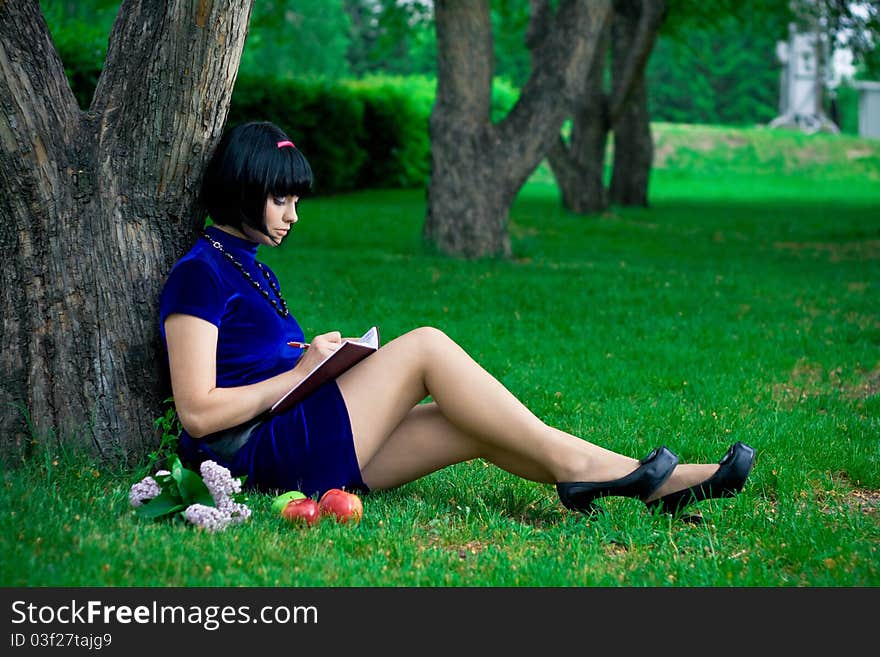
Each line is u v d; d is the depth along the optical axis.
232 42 3.82
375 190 27.44
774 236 17.11
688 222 19.34
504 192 12.61
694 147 38.44
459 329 8.02
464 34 12.00
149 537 3.26
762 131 40.62
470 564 3.28
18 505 3.39
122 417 3.93
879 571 3.30
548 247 14.27
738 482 3.68
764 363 7.02
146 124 3.87
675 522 3.73
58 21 16.91
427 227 12.85
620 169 22.31
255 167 3.54
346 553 3.31
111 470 3.90
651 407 5.65
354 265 11.59
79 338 3.88
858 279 11.79
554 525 3.75
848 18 19.95
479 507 3.96
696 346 7.62
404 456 3.77
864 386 6.56
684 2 20.69
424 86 33.09
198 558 3.12
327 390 3.63
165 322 3.50
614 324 8.53
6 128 3.71
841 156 38.47
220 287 3.55
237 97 21.86
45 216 3.82
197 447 3.67
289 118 22.84
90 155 3.87
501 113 33.81
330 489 3.64
